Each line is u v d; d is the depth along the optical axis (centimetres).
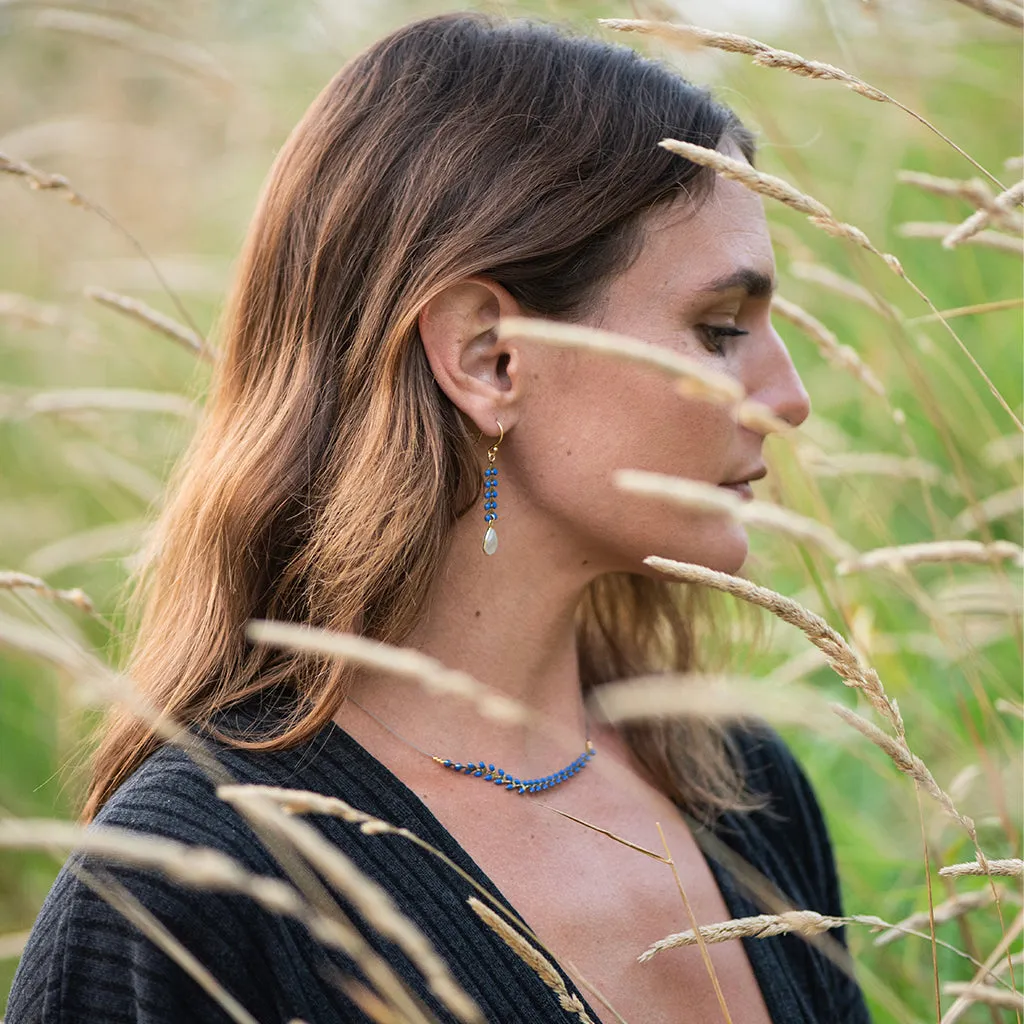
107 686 82
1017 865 87
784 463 182
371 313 114
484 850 114
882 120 247
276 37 296
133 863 99
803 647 196
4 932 207
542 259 111
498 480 117
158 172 343
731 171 85
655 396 111
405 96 117
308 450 116
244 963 98
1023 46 216
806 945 131
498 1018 104
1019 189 98
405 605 113
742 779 139
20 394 209
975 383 213
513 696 120
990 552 110
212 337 163
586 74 115
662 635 153
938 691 189
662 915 118
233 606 115
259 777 107
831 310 229
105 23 229
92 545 204
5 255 326
